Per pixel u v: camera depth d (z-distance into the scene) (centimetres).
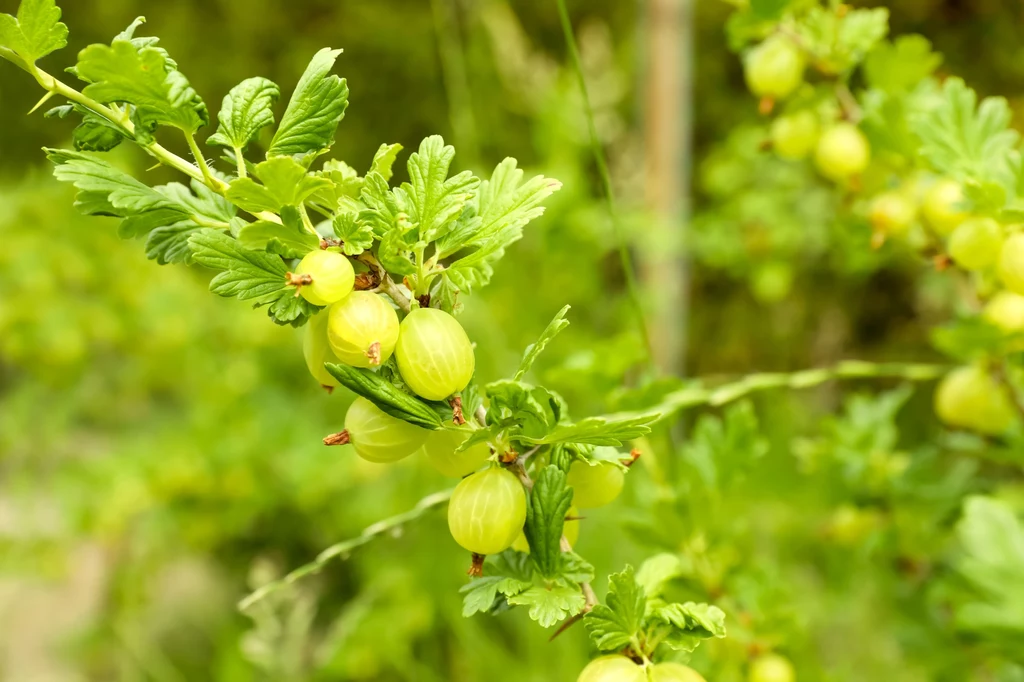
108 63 55
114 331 154
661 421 70
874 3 165
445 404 58
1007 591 65
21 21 56
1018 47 159
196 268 168
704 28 181
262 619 110
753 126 150
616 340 72
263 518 159
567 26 71
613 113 163
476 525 57
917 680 109
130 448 151
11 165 159
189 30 190
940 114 69
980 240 67
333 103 58
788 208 137
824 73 74
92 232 154
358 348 56
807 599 114
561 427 56
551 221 143
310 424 150
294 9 194
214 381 155
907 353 173
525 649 127
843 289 173
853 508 83
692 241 142
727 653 72
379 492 141
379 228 57
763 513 120
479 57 164
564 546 59
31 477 159
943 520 77
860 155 73
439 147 57
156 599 169
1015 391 73
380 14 191
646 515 72
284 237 56
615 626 57
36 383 161
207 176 57
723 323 189
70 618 171
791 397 159
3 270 146
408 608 127
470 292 58
